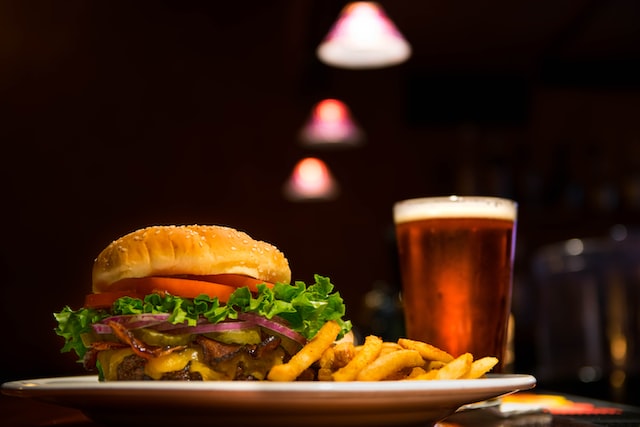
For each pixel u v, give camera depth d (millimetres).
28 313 4426
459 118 4707
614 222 4441
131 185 4621
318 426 707
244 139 4793
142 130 4668
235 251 809
